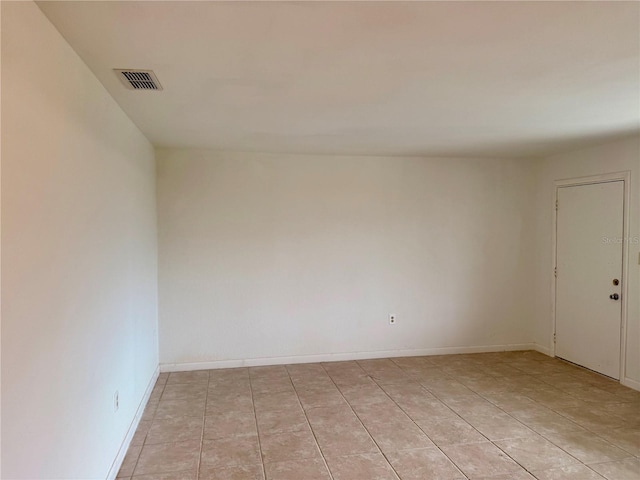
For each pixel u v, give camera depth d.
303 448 2.83
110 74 2.11
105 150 2.33
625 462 2.65
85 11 1.49
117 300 2.60
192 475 2.52
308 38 1.72
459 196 4.93
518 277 5.08
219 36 1.70
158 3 1.44
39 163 1.48
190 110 2.79
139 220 3.35
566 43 1.79
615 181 3.98
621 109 2.81
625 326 3.92
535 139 3.81
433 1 1.43
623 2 1.45
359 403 3.56
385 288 4.81
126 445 2.79
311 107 2.73
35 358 1.43
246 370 4.39
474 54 1.89
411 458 2.70
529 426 3.14
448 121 3.12
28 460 1.37
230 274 4.45
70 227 1.78
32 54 1.43
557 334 4.77
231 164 4.42
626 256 3.90
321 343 4.69
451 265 4.95
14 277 1.29
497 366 4.52
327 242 4.66
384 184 4.77
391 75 2.16
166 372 4.33
